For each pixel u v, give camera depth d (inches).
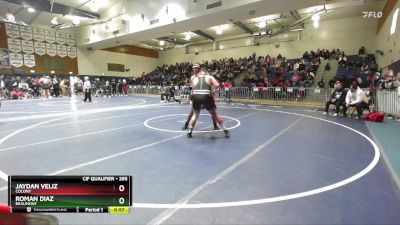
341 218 96.9
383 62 625.0
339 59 752.3
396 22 490.9
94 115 386.6
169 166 155.4
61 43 949.8
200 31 1003.3
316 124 311.3
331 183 130.5
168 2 638.5
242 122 322.0
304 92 570.6
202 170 148.7
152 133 252.5
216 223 93.3
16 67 843.4
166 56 1328.7
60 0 701.9
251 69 880.3
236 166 155.8
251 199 112.5
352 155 180.7
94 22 861.2
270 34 899.4
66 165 156.8
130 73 1204.5
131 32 748.6
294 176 140.1
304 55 840.9
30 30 871.1
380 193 119.0
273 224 92.7
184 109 473.4
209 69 984.3
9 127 286.8
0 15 741.3
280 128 282.8
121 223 93.6
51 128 280.4
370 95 441.1
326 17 818.2
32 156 175.3
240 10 529.3
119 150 191.0
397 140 228.1
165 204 107.8
